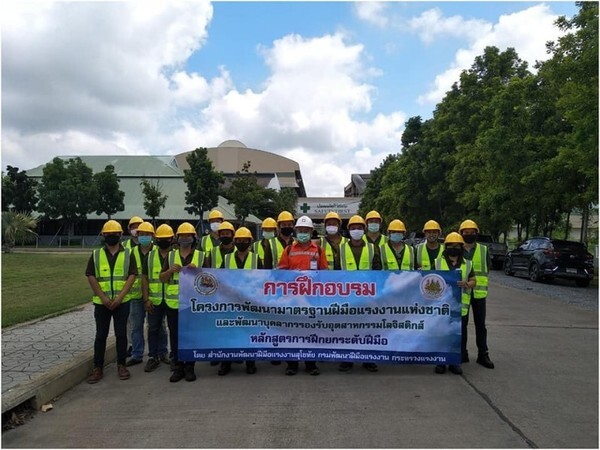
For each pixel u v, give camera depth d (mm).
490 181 24484
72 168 51719
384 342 7031
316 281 7043
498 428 4961
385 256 7523
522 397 5922
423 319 7027
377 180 75625
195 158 45438
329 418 5242
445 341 7000
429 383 6512
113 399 5953
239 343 6996
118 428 5039
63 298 13055
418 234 41438
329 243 7906
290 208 72750
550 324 10758
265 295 7027
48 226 57281
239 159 125812
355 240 7441
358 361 7023
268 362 7762
